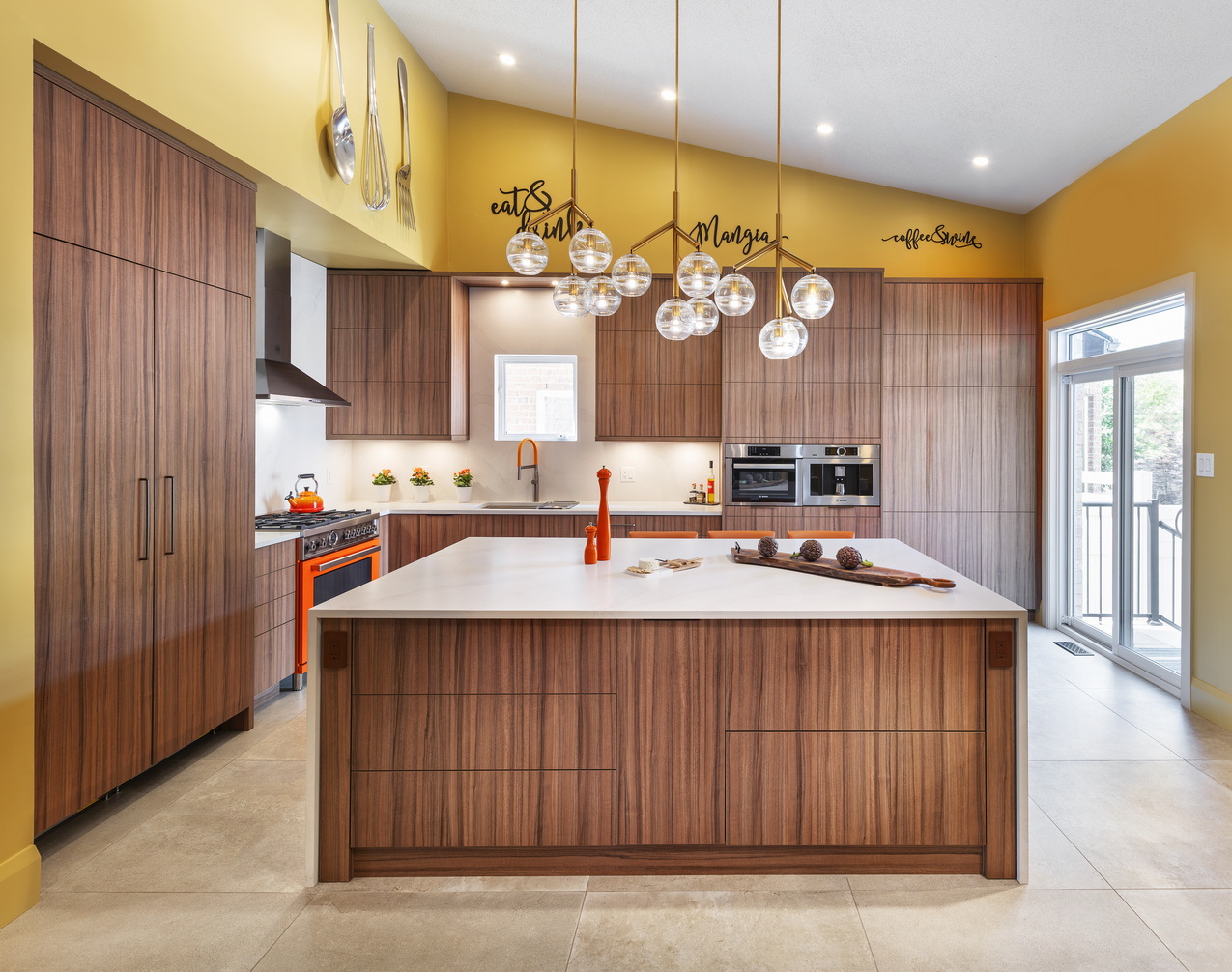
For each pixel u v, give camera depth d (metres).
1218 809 2.80
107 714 2.66
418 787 2.33
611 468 5.91
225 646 3.37
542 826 2.34
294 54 3.59
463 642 2.31
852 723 2.32
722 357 5.38
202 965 1.94
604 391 5.57
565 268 5.71
